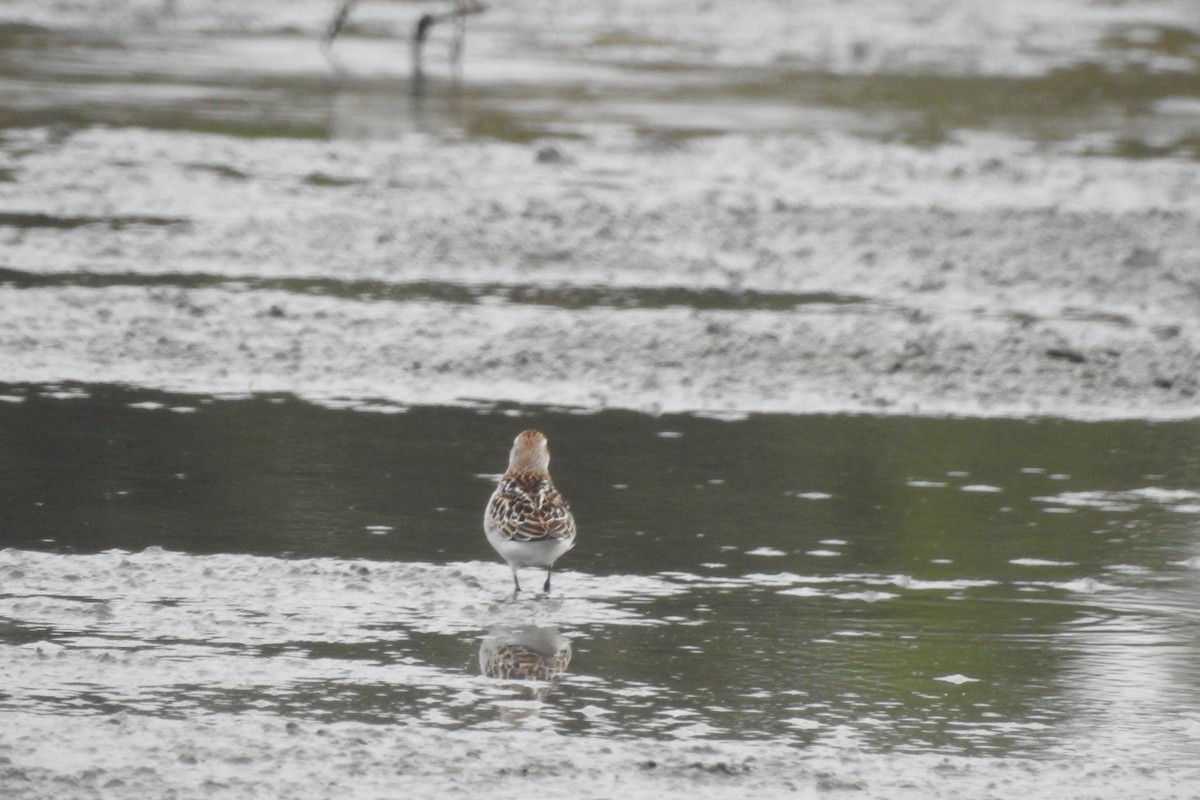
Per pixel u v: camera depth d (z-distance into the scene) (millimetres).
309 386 22625
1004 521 18047
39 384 22062
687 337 25219
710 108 52219
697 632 14539
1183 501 18891
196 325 24906
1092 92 60281
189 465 19000
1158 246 33438
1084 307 28797
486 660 13664
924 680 13578
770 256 31609
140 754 11453
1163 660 14156
